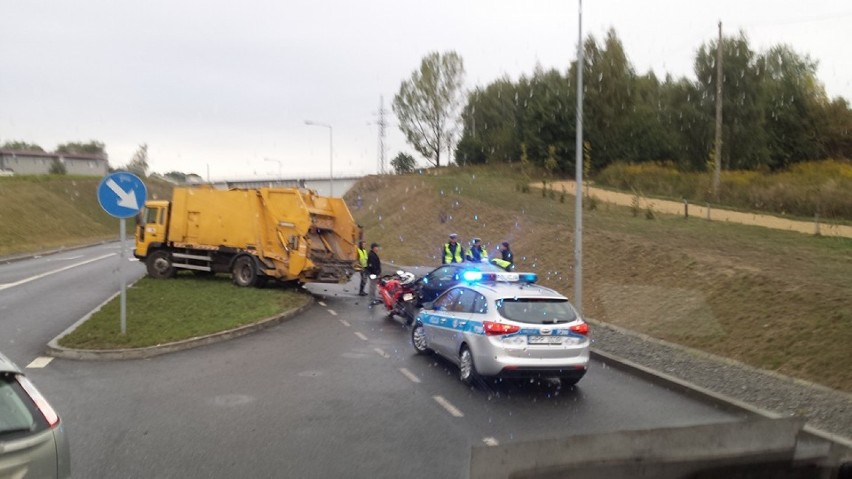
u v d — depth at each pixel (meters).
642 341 11.95
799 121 43.06
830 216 25.70
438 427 6.95
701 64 45.28
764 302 11.63
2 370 3.55
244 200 19.58
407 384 8.95
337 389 8.55
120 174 11.23
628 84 47.09
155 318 12.91
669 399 8.38
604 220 25.02
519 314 8.73
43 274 24.95
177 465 5.65
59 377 8.87
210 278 21.59
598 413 7.66
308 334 12.78
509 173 49.16
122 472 5.46
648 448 2.96
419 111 63.31
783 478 3.00
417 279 16.11
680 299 13.52
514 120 57.62
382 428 6.87
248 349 11.11
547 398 8.38
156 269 21.20
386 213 46.59
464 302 9.74
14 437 3.34
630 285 15.84
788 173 38.00
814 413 7.36
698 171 42.84
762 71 43.78
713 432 3.08
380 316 15.59
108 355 10.10
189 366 9.71
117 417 7.09
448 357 9.80
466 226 32.06
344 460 5.84
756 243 18.14
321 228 19.70
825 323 9.93
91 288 19.78
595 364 10.62
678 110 47.28
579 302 14.48
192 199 20.69
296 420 7.10
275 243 19.06
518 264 22.03
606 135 46.31
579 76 14.93
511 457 2.88
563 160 46.34
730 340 10.92
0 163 86.62
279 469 5.58
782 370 9.32
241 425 6.87
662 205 30.55
